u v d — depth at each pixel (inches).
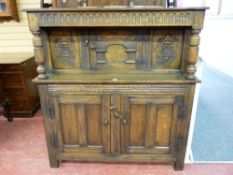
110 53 59.7
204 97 128.4
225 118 102.3
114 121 61.3
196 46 52.2
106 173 66.1
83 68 61.2
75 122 62.1
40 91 58.3
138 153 65.2
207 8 48.0
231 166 68.9
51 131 63.2
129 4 56.6
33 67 101.2
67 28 56.7
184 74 58.2
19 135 86.6
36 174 65.8
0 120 98.9
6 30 101.6
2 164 70.1
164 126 61.4
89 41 58.4
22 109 99.2
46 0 85.9
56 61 60.7
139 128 62.1
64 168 68.2
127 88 57.3
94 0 56.9
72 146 65.2
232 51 161.2
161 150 64.4
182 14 49.2
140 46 58.5
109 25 50.8
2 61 88.9
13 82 92.9
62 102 59.7
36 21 51.2
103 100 59.0
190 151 74.2
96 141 64.4
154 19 49.9
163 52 58.6
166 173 65.9
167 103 58.6
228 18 159.2
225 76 168.9
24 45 104.3
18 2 96.8
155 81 55.7
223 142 83.0
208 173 65.7
